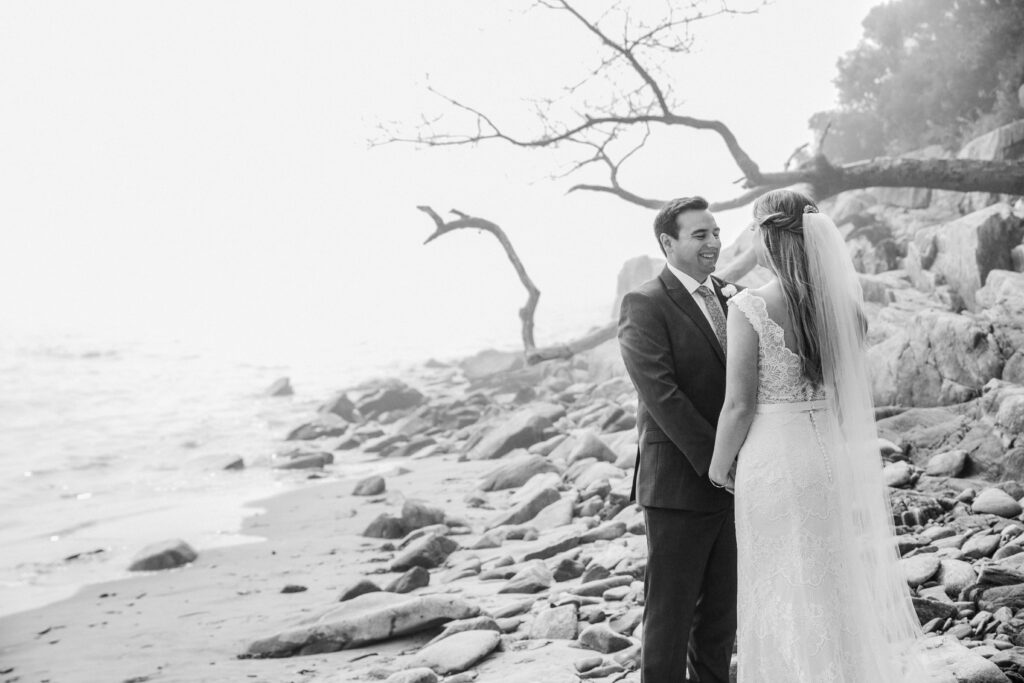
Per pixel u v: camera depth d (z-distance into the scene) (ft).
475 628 18.62
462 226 39.32
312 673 17.97
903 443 26.43
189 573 29.45
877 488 11.80
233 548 32.60
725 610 12.87
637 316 12.76
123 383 97.96
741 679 11.66
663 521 12.49
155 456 57.11
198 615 24.12
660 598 12.47
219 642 21.20
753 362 11.65
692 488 12.35
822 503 11.43
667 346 12.62
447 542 27.99
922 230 45.75
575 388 61.82
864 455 11.78
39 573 30.63
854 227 56.03
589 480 33.22
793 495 11.37
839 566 11.37
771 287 11.89
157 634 22.43
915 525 20.84
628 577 20.21
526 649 17.35
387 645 19.44
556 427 48.67
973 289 38.42
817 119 70.23
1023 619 14.55
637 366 12.53
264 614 23.52
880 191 59.77
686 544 12.39
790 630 11.21
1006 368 27.53
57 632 23.57
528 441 48.01
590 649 16.84
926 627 15.24
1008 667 13.19
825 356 11.61
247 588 26.89
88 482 48.93
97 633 23.15
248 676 18.20
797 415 11.62
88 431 66.95
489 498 36.68
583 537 25.59
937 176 38.83
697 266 12.88
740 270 31.04
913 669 11.83
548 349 41.91
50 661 20.89
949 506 21.52
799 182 40.78
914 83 63.10
